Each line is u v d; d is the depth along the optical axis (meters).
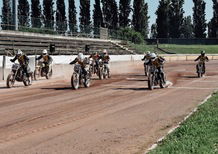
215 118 8.77
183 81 21.72
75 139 7.40
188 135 7.11
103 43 52.47
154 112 10.70
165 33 101.31
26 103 12.34
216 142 6.55
